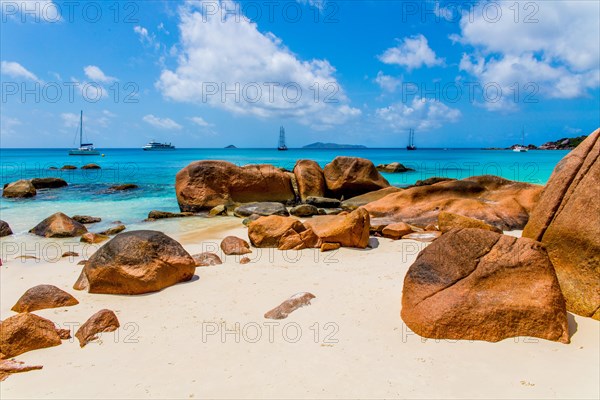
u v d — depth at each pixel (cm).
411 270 704
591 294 705
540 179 3775
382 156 9700
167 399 505
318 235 1252
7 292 892
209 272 995
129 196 2662
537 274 649
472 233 710
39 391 526
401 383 527
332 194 2544
